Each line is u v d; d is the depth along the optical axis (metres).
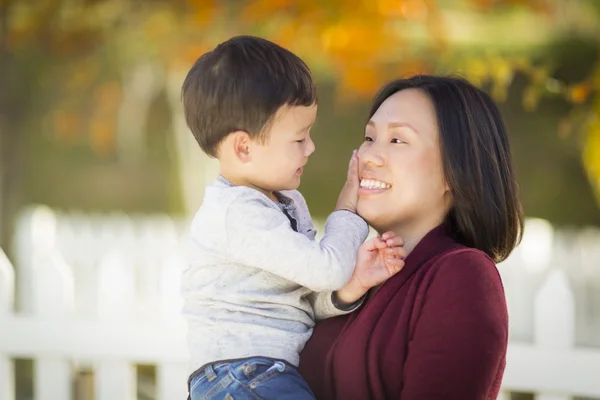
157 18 6.47
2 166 7.24
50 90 9.14
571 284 5.27
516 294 4.66
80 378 3.31
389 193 1.90
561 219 9.46
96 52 8.09
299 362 1.90
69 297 3.52
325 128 11.08
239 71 1.92
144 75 9.47
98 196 11.89
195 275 1.94
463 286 1.70
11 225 7.18
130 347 3.36
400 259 1.82
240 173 1.96
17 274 6.07
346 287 1.86
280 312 1.90
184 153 8.59
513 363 2.94
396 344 1.75
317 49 5.90
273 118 1.91
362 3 5.12
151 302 4.75
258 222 1.86
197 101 1.97
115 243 6.20
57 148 11.65
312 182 10.98
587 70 7.31
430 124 1.89
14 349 3.43
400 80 2.00
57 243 6.30
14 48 6.88
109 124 9.60
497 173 1.92
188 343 1.94
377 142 1.94
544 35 7.44
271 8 5.25
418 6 5.25
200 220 1.94
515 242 2.00
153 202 11.77
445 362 1.65
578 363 2.87
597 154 4.77
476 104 1.92
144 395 4.62
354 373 1.78
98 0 6.30
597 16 7.18
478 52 6.72
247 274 1.89
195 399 1.87
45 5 6.25
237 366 1.84
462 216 1.90
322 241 1.88
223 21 5.97
